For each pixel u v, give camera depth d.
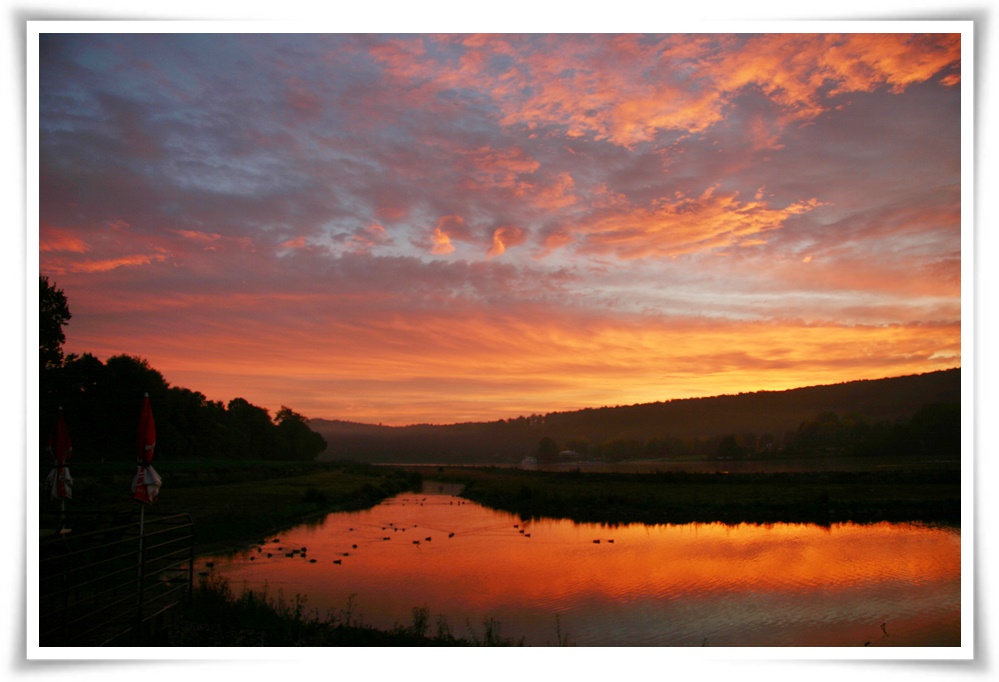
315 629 12.02
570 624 13.98
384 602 15.88
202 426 92.94
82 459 63.16
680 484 56.09
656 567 20.64
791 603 15.90
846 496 40.38
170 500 39.06
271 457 125.38
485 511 40.59
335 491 49.41
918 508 35.31
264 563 20.95
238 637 11.09
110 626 9.68
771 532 29.17
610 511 37.62
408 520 35.34
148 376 76.19
